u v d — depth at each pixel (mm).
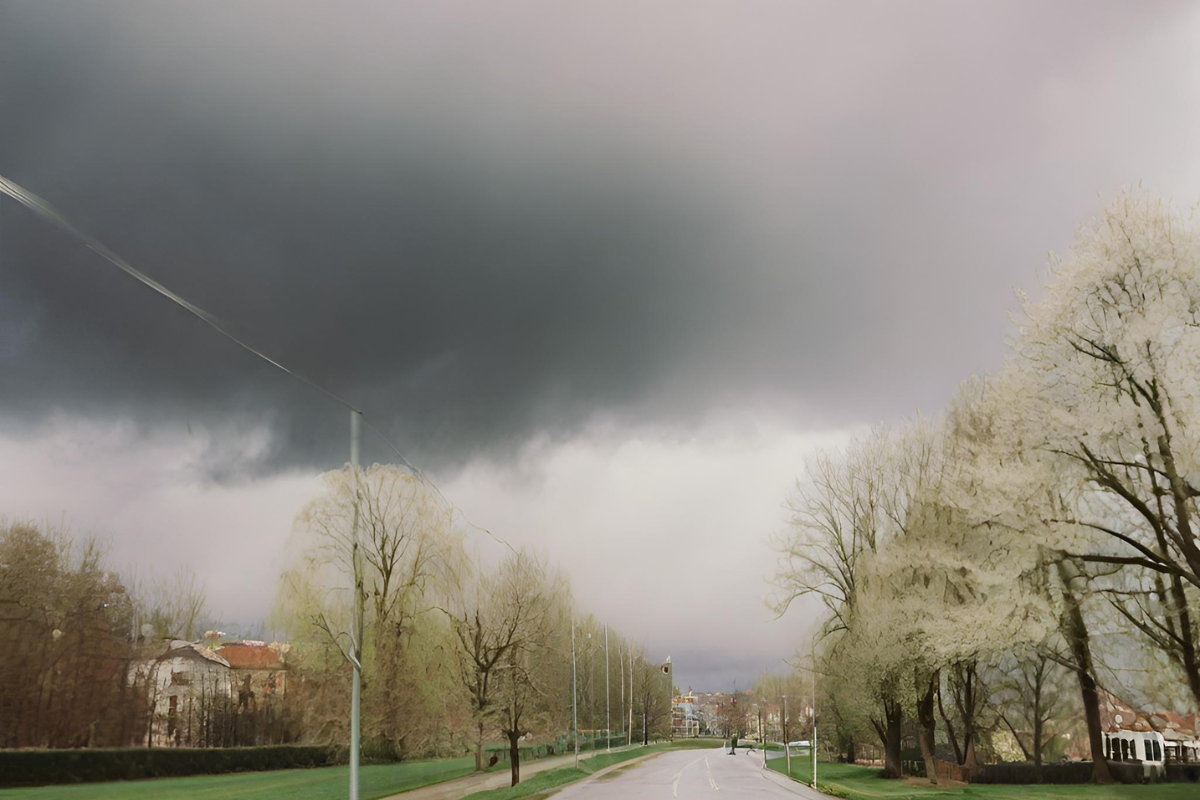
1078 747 30438
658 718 141625
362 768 30953
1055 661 29156
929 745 33719
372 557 33781
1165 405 24578
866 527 39312
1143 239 25922
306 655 23672
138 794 16797
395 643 34719
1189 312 25016
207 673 19625
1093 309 26953
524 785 37406
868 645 34438
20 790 14461
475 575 40156
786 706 66938
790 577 40938
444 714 38188
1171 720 26422
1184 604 24984
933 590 32500
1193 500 24312
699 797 32531
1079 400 26953
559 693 62375
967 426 32844
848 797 30844
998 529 29125
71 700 15641
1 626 14469
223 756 19844
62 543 15586
